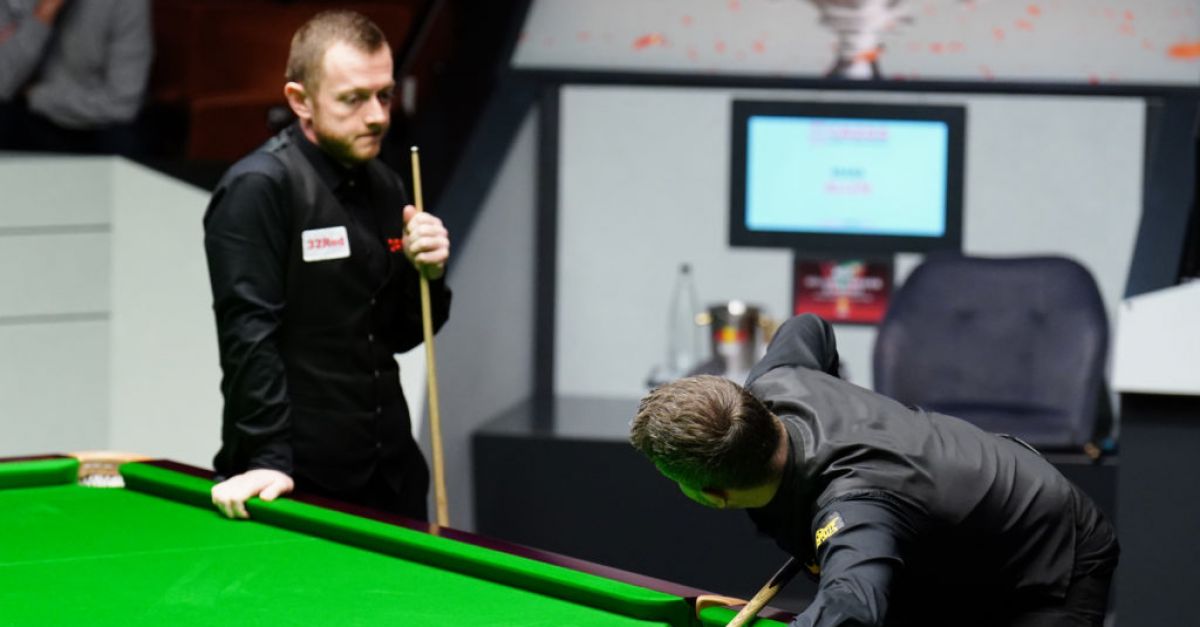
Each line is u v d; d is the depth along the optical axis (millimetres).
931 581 2828
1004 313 6238
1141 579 4973
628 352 7527
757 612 2533
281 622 2645
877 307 7324
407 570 2934
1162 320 4832
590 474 6176
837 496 2531
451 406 5910
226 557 3023
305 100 3629
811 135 7238
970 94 7121
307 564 2977
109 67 6301
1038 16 7023
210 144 6500
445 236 3740
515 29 7141
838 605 2232
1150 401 4934
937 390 6227
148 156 6348
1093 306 6176
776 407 2752
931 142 7184
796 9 7117
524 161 7273
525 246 7324
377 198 3836
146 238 6137
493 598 2764
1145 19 6973
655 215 7480
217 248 3576
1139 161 7227
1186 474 4926
